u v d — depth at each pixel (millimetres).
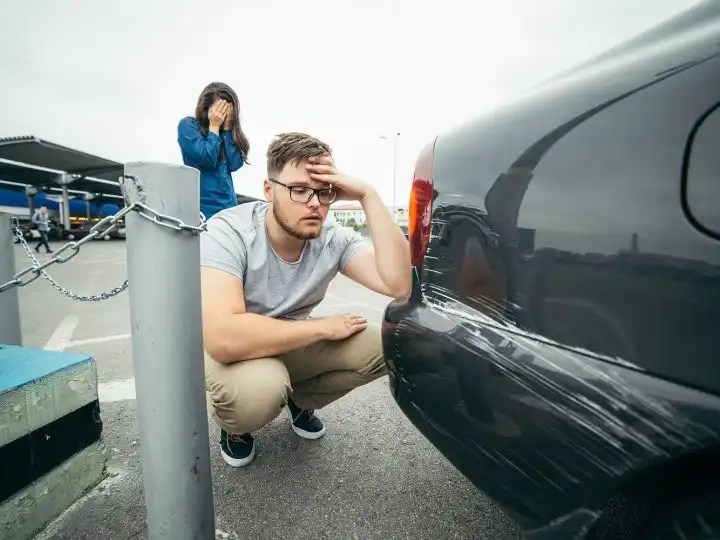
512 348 731
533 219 737
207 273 1312
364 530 1240
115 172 21969
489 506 1354
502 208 788
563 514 664
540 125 769
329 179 1360
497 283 781
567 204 698
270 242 1466
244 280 1441
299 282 1560
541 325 708
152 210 812
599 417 620
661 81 634
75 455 1340
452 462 819
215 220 1432
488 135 855
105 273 7766
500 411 729
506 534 1231
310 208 1349
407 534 1228
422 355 878
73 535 1203
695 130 586
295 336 1372
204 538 969
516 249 755
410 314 943
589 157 685
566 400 652
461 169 883
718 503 566
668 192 597
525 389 699
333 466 1565
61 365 1319
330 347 1587
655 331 587
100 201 35281
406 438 1778
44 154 16906
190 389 902
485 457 756
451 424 809
